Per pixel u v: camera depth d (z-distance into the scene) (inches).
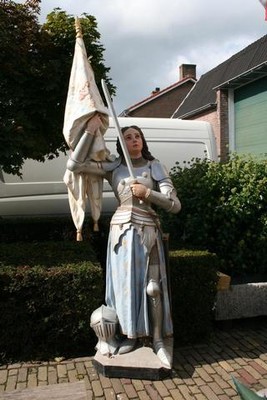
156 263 139.5
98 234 245.6
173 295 162.7
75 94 137.3
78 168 137.4
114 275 140.2
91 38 213.9
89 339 154.1
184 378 136.3
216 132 661.9
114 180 141.8
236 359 150.9
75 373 140.0
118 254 138.8
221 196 201.6
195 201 202.1
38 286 147.6
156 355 138.4
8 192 306.7
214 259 167.0
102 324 138.0
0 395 89.6
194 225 202.5
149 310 138.5
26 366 145.9
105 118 138.3
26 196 309.1
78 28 144.6
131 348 140.6
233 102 632.4
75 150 136.1
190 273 164.2
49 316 149.8
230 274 207.6
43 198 311.4
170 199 137.3
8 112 199.6
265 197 201.0
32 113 205.8
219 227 202.4
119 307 138.9
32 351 151.2
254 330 179.9
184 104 885.8
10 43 193.5
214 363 147.7
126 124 319.9
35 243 201.0
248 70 533.6
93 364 143.0
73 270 149.3
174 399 124.1
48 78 202.1
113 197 315.0
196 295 164.7
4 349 149.6
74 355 153.9
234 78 570.6
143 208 139.1
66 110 138.5
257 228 202.8
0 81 198.5
